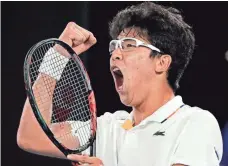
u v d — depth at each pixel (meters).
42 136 6.15
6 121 9.64
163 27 5.96
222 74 12.27
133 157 5.80
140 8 6.08
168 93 6.07
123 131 6.04
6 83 9.67
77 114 6.32
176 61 6.04
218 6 11.98
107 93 11.20
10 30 9.70
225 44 12.27
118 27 6.12
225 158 11.45
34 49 5.79
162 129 5.82
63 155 6.27
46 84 6.09
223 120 12.27
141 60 5.91
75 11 9.92
